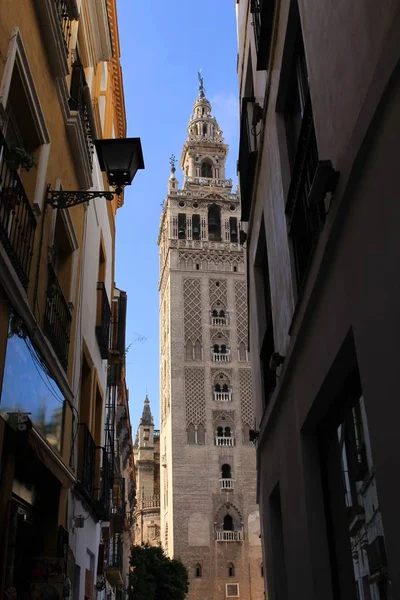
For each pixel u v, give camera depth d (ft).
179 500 189.67
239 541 186.09
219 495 191.21
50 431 27.20
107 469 49.67
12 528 20.34
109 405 69.10
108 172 25.52
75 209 34.94
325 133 15.65
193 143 255.09
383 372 11.19
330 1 14.97
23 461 24.75
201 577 180.65
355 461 15.70
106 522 55.83
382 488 11.33
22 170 25.21
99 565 47.96
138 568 156.35
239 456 197.47
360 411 15.16
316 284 16.34
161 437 227.61
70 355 33.45
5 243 19.77
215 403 204.13
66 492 31.14
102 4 44.96
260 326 33.17
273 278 26.91
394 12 10.58
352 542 16.25
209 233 236.43
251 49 35.40
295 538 21.22
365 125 11.64
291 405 22.11
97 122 48.21
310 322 18.02
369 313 11.98
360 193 12.41
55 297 28.73
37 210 24.63
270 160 27.12
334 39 14.62
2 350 19.53
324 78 15.75
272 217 26.84
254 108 30.35
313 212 17.98
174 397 203.51
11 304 20.52
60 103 30.07
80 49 41.88
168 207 234.17
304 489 19.49
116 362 70.44
